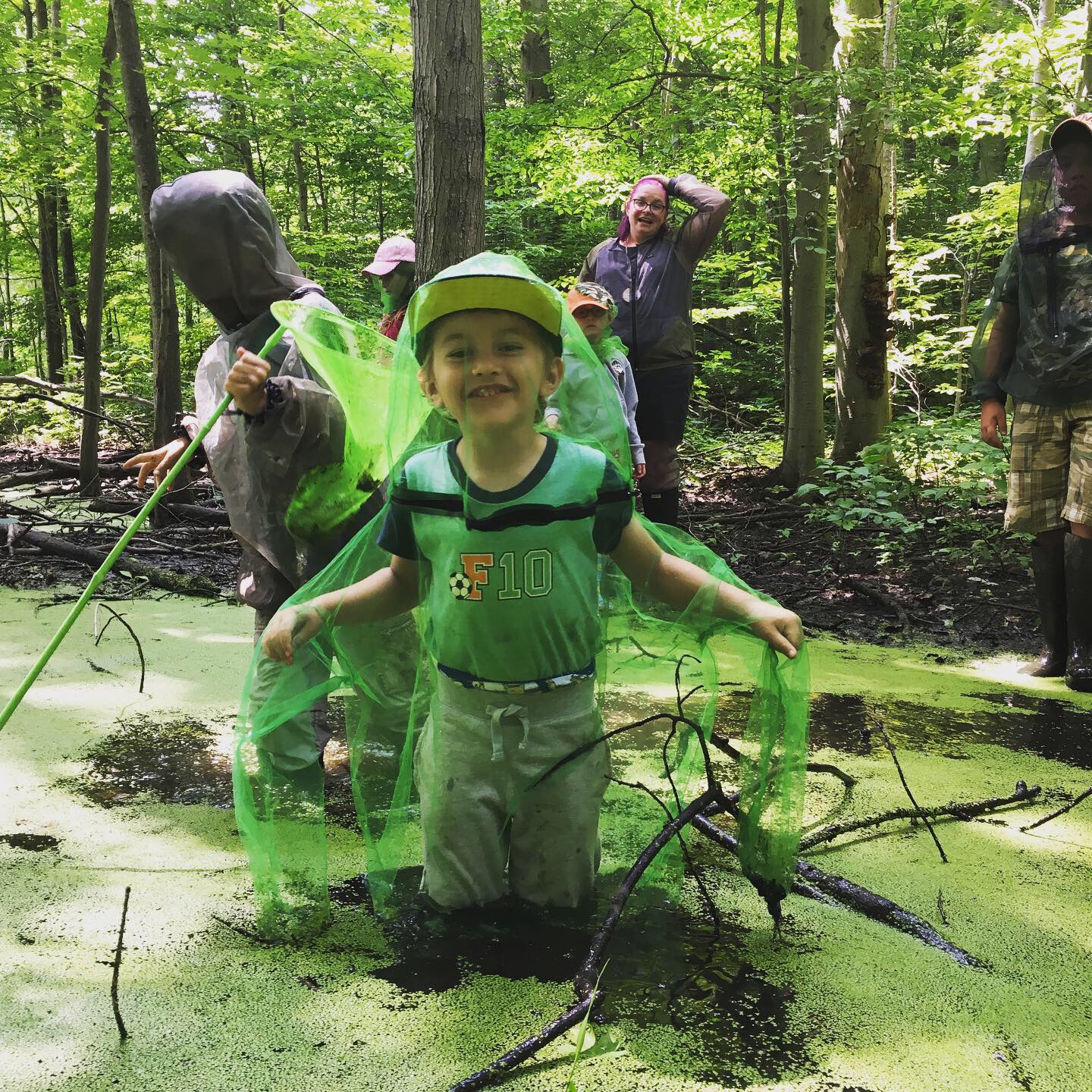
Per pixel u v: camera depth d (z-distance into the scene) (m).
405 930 1.89
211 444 2.39
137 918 1.95
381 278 4.36
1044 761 2.92
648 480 4.95
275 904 1.90
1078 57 6.65
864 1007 1.69
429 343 1.72
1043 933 1.95
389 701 2.04
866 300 7.46
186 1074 1.48
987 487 6.20
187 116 8.61
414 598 1.93
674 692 2.64
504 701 1.79
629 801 2.15
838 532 6.46
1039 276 3.58
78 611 1.72
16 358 17.08
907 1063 1.54
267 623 2.54
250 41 9.09
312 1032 1.58
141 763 2.79
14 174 9.28
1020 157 14.38
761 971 1.79
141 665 3.48
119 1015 1.59
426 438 2.01
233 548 5.87
